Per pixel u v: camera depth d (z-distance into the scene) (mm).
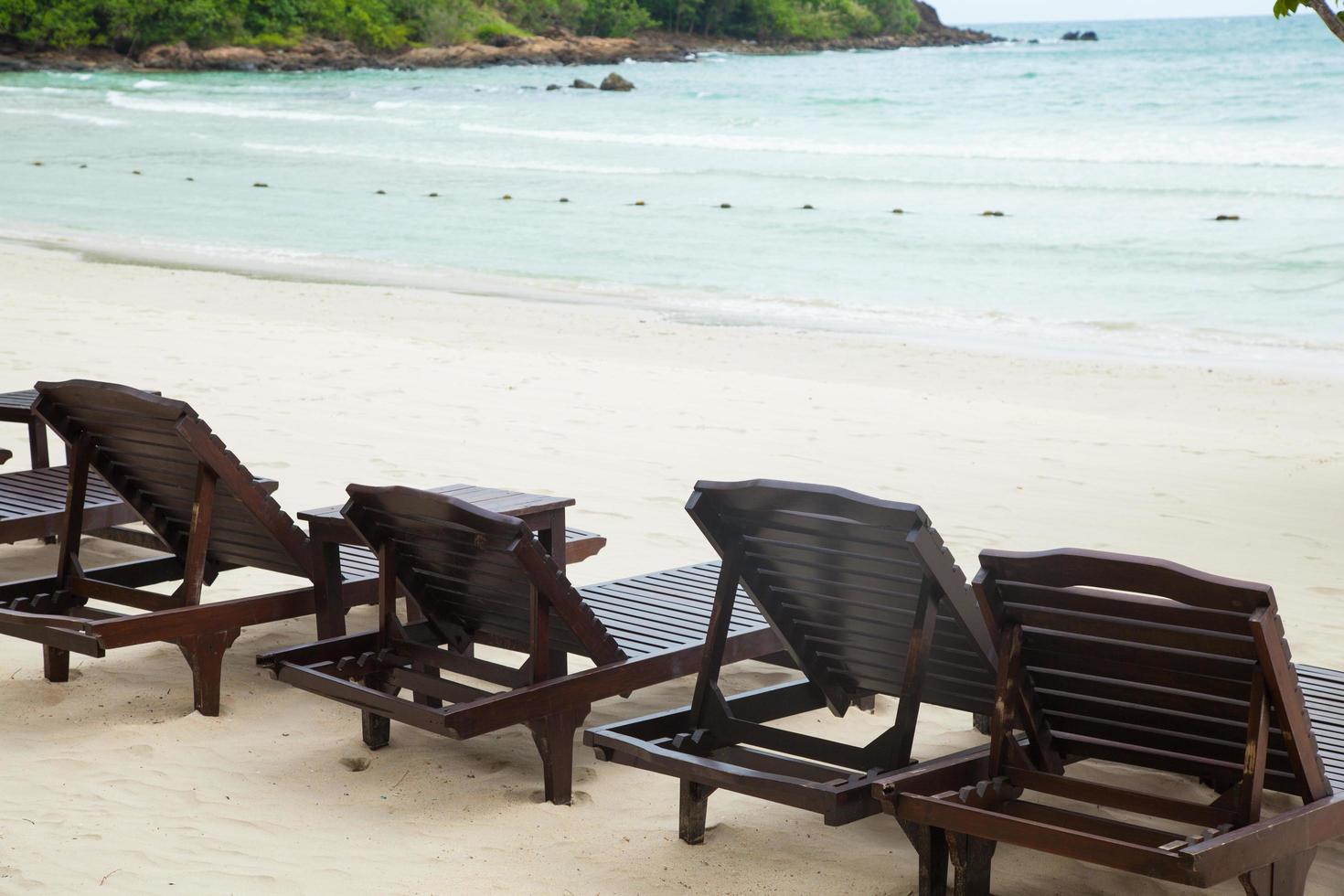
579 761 4512
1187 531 7723
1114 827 3455
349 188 32094
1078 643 3350
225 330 13859
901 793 3342
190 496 4945
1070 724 3602
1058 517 7961
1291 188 28234
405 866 3639
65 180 33312
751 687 5395
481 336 15078
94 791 4074
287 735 4621
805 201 29203
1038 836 3102
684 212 27766
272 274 20297
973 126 44375
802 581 3906
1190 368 14039
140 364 11758
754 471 8844
